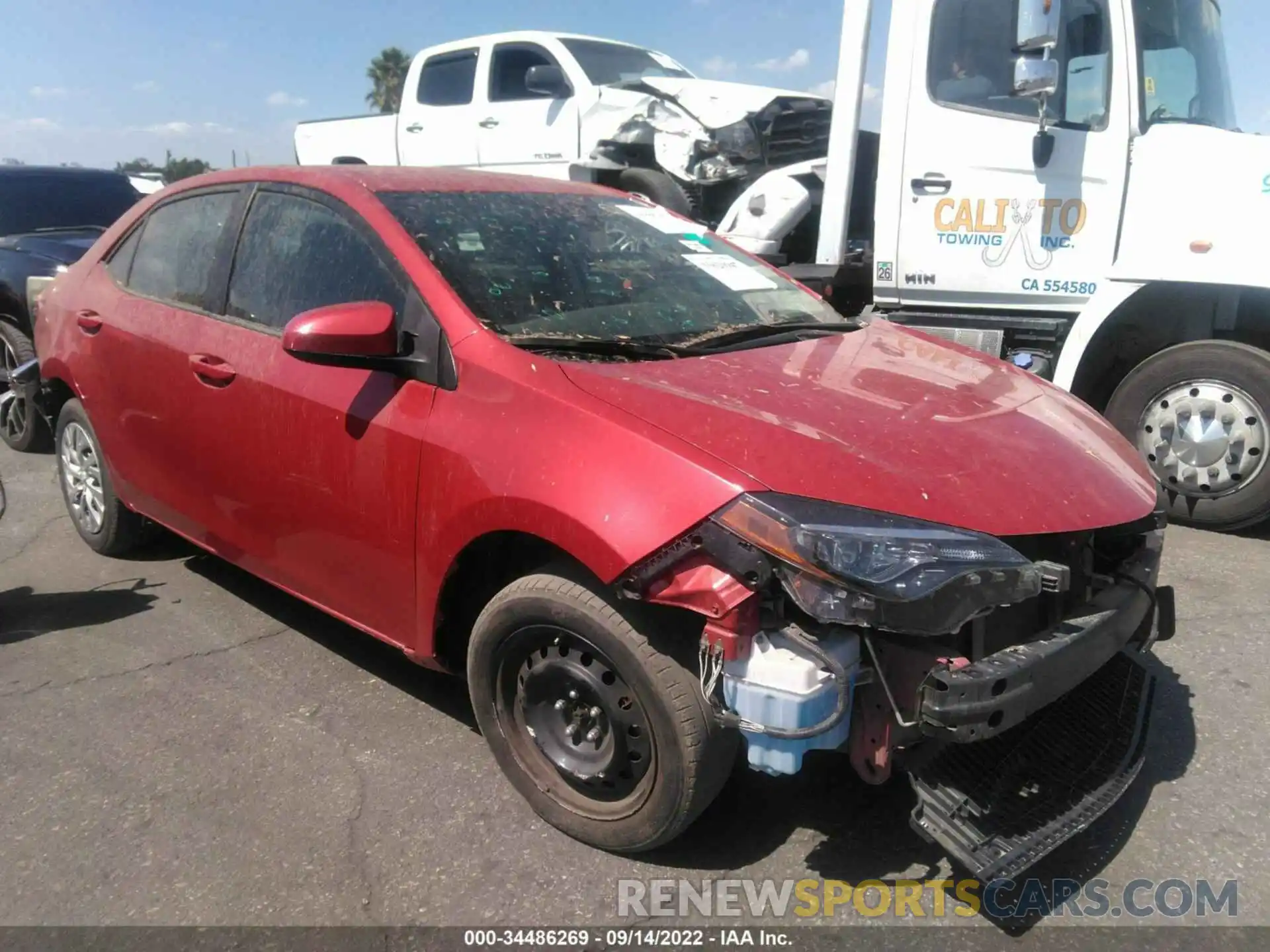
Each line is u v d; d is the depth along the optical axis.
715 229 7.74
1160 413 5.06
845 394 2.84
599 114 8.25
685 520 2.31
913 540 2.25
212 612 4.28
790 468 2.36
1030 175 5.27
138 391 3.99
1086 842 2.79
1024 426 2.85
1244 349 4.80
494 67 9.15
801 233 7.00
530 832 2.82
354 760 3.17
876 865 2.70
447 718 3.43
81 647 3.96
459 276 3.03
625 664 2.47
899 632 2.19
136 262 4.26
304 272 3.38
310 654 3.90
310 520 3.27
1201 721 3.39
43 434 7.00
